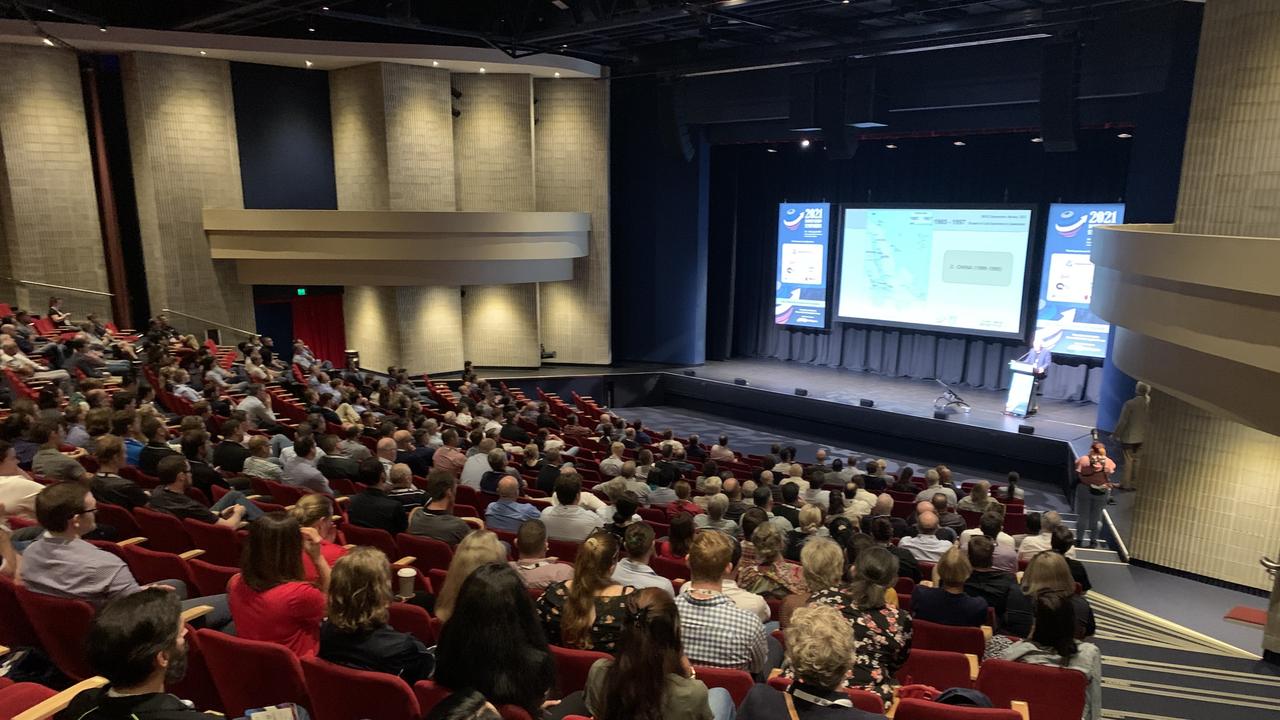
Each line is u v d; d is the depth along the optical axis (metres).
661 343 21.47
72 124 16.55
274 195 18.25
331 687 2.77
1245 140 8.20
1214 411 6.87
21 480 4.82
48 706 2.48
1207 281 6.68
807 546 4.11
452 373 19.83
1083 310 16.34
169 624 2.26
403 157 18.03
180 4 17.39
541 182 20.27
